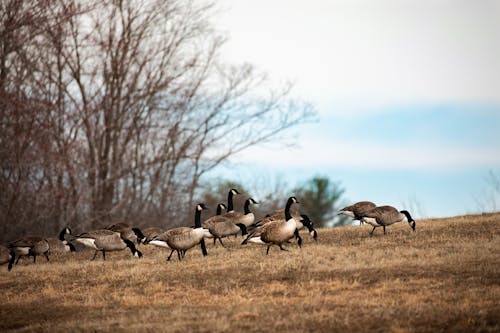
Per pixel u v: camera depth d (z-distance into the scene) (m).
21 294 31.67
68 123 67.25
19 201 60.31
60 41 64.44
